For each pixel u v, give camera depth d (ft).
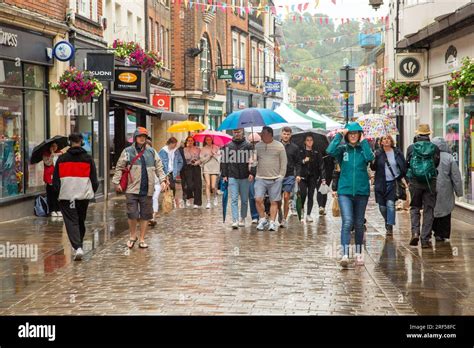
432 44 108.58
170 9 220.64
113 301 46.26
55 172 62.95
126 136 159.94
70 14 114.73
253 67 322.14
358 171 59.26
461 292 48.83
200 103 238.89
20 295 48.32
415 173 67.77
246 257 63.62
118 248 69.31
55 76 109.40
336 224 88.58
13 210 94.43
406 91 120.06
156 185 89.86
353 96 394.93
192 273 55.88
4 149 94.22
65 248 69.36
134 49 141.90
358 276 54.60
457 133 97.04
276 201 81.92
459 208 93.56
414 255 63.82
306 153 90.58
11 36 94.89
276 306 44.68
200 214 102.42
